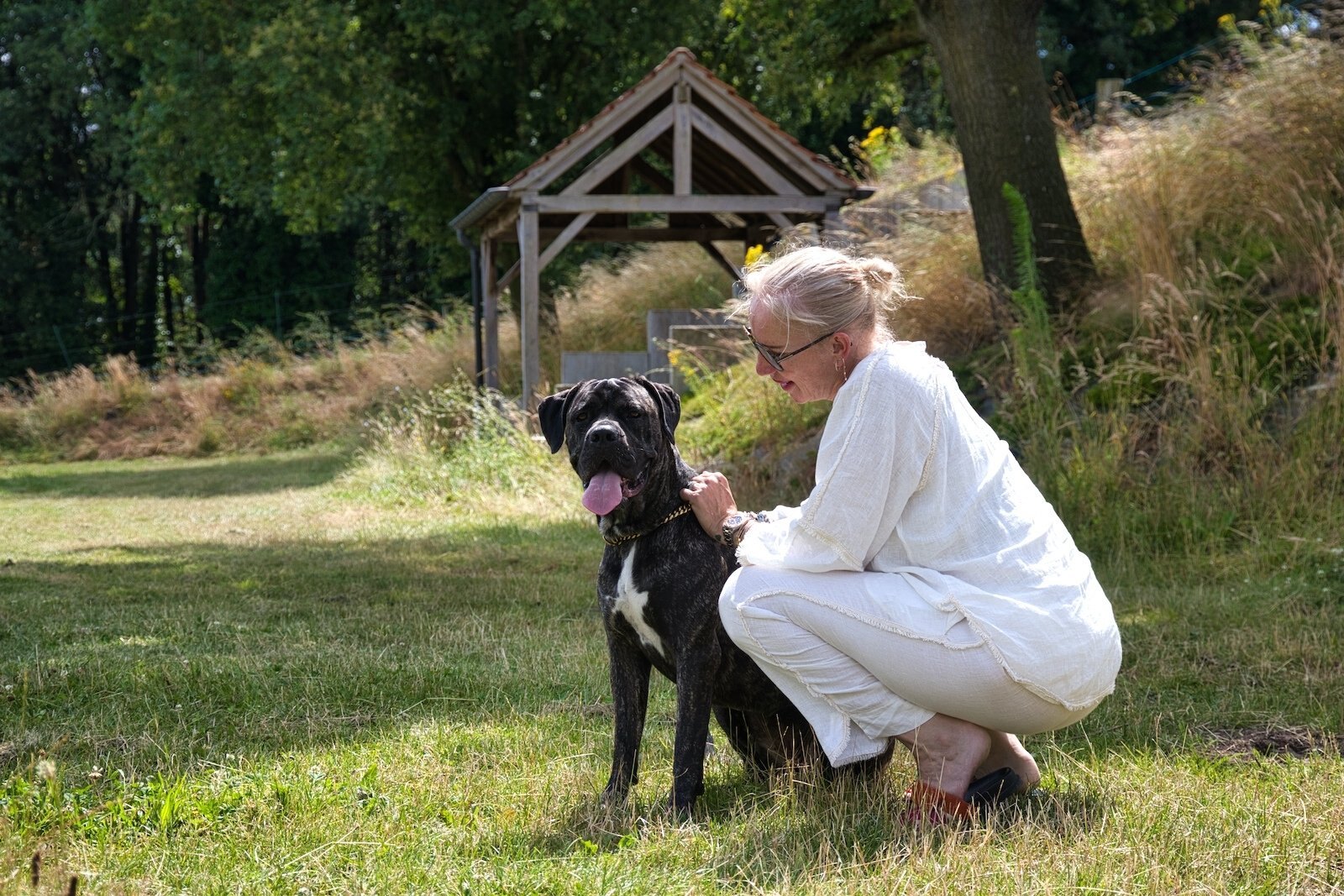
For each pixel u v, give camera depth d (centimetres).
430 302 3325
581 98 1991
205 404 2172
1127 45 2820
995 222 920
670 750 384
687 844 292
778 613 309
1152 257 859
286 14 1706
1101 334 865
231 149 1947
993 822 300
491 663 511
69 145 3375
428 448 1352
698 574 325
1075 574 311
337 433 1989
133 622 609
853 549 305
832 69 1408
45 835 288
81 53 3027
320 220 2106
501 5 1805
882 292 319
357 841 293
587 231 1440
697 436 1077
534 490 1152
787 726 348
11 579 762
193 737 391
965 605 296
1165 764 357
